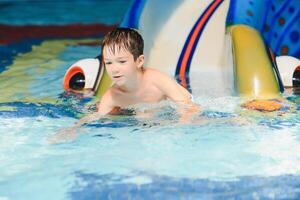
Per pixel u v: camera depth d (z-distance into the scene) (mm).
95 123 3553
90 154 3061
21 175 2816
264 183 2666
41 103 4082
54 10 9195
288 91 4184
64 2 9945
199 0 4754
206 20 4711
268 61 4180
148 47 4641
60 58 5727
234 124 3455
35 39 6887
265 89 4023
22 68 5293
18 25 7969
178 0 4758
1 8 9453
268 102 3846
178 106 3709
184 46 4707
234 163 2891
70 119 3699
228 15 4645
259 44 4301
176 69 4680
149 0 4695
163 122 3510
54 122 3639
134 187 2646
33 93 4371
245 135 3277
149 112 3674
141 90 3715
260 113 3654
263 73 4086
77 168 2885
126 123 3537
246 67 4125
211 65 4734
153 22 4691
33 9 9320
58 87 4547
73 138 3311
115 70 3541
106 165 2906
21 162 2977
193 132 3338
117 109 3768
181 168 2840
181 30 4719
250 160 2928
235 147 3100
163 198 2529
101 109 3723
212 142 3178
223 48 4680
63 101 4129
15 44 6574
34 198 2576
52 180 2752
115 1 9953
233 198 2520
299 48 5098
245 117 3582
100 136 3326
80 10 9156
